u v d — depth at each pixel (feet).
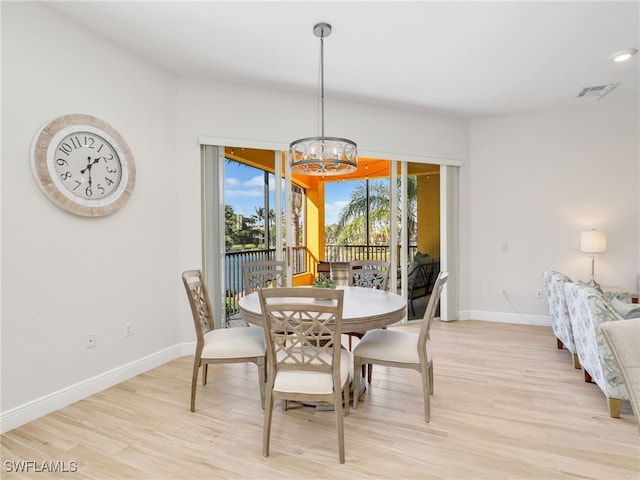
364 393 8.68
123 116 9.58
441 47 9.70
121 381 9.45
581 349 8.92
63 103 8.14
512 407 7.93
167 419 7.49
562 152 14.60
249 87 12.26
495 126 15.47
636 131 13.73
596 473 5.74
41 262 7.70
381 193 15.57
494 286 15.61
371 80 11.85
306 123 13.14
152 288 10.48
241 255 12.87
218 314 12.03
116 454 6.29
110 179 9.05
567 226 14.58
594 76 11.56
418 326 14.76
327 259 17.02
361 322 7.29
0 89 7.00
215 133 11.80
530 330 14.08
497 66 10.84
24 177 7.38
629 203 13.88
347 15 8.23
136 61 9.98
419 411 7.79
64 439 6.76
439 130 15.33
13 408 7.18
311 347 6.28
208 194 11.77
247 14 8.18
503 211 15.42
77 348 8.43
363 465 5.99
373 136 14.20
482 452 6.31
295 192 17.03
